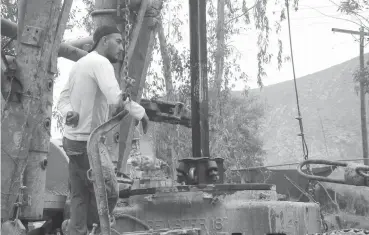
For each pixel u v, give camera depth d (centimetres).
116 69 646
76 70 422
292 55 1117
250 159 2408
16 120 437
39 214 513
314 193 912
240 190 507
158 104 797
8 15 1049
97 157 360
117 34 437
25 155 436
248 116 3428
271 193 519
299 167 624
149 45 760
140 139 819
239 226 491
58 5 475
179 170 571
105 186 367
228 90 2097
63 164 693
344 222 916
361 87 2788
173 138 1848
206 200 505
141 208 533
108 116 436
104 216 354
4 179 423
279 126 10425
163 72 1917
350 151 9125
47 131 513
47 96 509
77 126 421
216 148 1912
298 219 504
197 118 608
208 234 498
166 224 517
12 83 440
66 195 625
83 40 749
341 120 10212
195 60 618
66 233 460
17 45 462
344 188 967
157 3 758
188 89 1894
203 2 623
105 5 678
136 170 789
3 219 420
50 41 469
